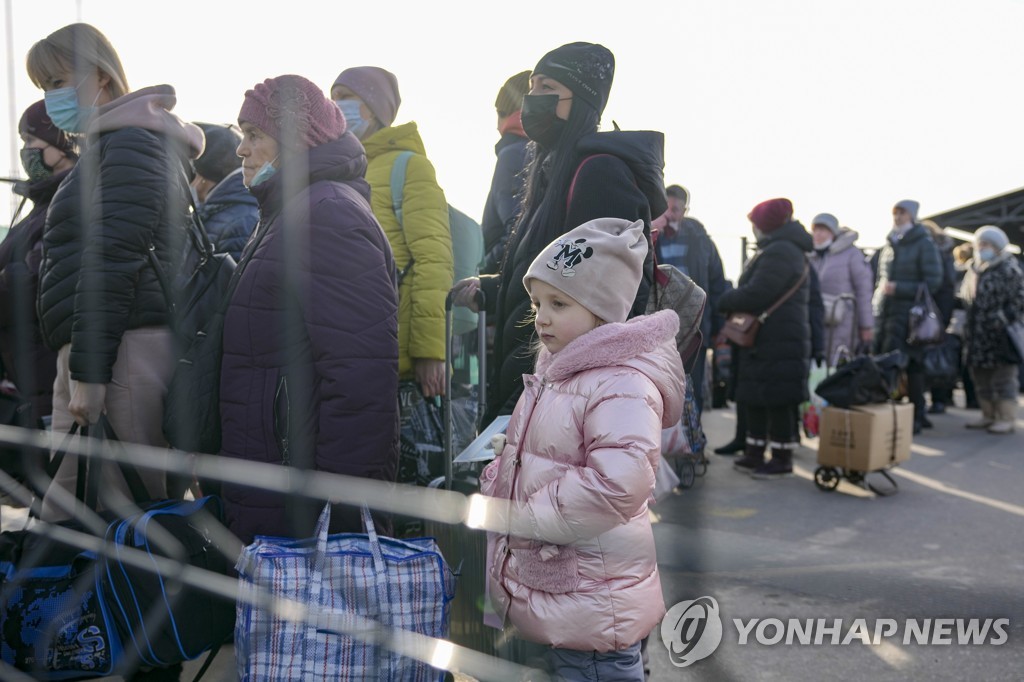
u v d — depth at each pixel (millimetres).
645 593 1849
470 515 1942
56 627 2193
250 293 2232
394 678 1925
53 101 2336
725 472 5453
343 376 2178
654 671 2432
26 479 2670
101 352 2424
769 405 5180
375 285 2250
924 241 6762
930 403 8633
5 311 2783
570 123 2242
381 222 2896
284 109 2123
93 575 2203
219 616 2248
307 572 1951
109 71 2293
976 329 6867
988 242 6805
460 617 2328
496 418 2350
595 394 1791
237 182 3285
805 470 5543
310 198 2225
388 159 2916
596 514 1738
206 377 2334
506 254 2408
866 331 6387
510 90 2561
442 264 2877
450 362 2623
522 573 1876
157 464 2436
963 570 3404
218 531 2299
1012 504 4664
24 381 2721
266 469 2201
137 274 2438
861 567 3393
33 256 2738
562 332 1902
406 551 2049
